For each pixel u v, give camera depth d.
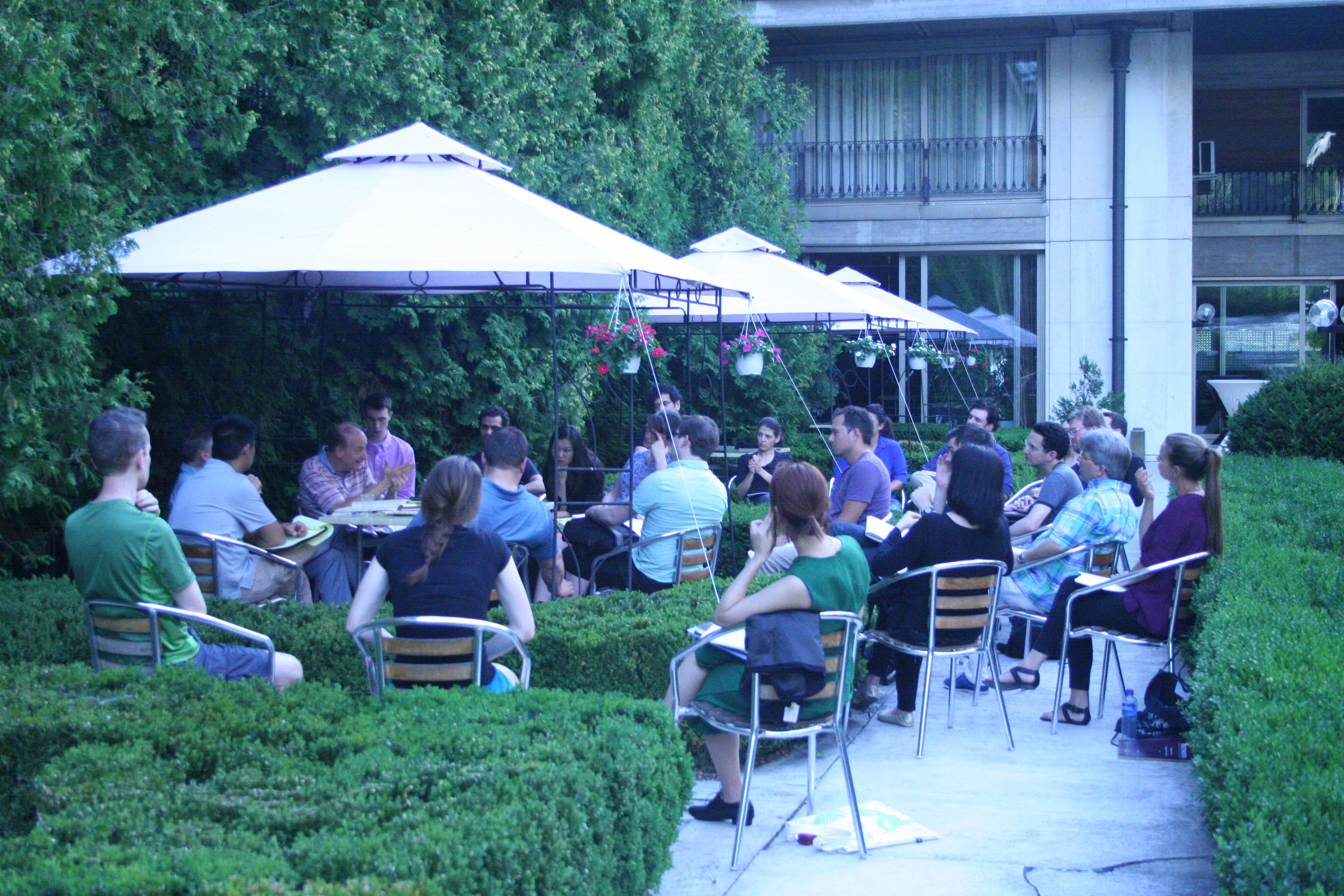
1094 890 3.86
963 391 20.50
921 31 20.11
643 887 3.33
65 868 2.50
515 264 6.14
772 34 20.36
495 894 2.57
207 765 3.29
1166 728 5.46
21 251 5.14
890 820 4.46
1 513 6.42
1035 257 20.48
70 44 5.58
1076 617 5.95
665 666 5.05
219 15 7.98
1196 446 5.92
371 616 4.24
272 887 2.38
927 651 5.49
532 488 8.66
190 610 4.36
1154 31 19.62
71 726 3.47
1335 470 12.95
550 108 12.36
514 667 5.16
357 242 6.27
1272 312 21.83
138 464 4.41
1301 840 2.95
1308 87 21.81
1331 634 4.79
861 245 20.70
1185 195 19.67
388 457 8.45
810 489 4.15
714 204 17.73
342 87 9.91
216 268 6.20
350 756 3.23
